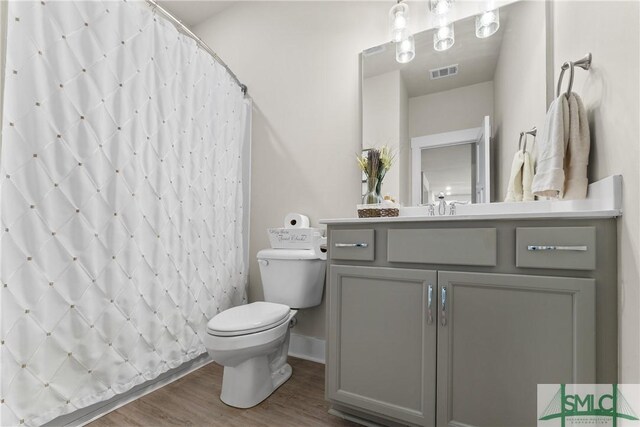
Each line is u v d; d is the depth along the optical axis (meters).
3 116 0.99
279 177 2.10
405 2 1.72
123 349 1.33
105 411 1.30
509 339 0.93
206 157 1.82
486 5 1.45
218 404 1.39
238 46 2.34
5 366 0.98
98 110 1.24
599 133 0.92
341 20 1.91
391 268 1.14
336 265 1.25
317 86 1.98
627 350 0.77
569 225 0.88
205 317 1.78
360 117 1.81
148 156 1.45
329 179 1.91
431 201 1.60
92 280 1.21
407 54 1.68
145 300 1.42
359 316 1.19
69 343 1.14
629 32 0.75
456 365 1.00
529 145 1.39
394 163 1.69
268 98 2.17
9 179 1.00
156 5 1.52
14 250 1.00
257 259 2.00
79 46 1.18
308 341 1.92
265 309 1.53
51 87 1.10
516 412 0.92
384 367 1.13
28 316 1.03
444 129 1.59
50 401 1.09
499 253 0.97
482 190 1.50
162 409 1.34
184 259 1.64
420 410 1.05
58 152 1.12
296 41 2.07
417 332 1.07
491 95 1.50
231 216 2.02
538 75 1.37
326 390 1.24
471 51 1.55
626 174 0.77
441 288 1.03
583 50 1.04
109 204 1.28
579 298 0.85
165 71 1.55
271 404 1.40
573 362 0.85
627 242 0.77
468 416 0.98
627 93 0.76
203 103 1.80
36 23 1.06
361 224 1.22
